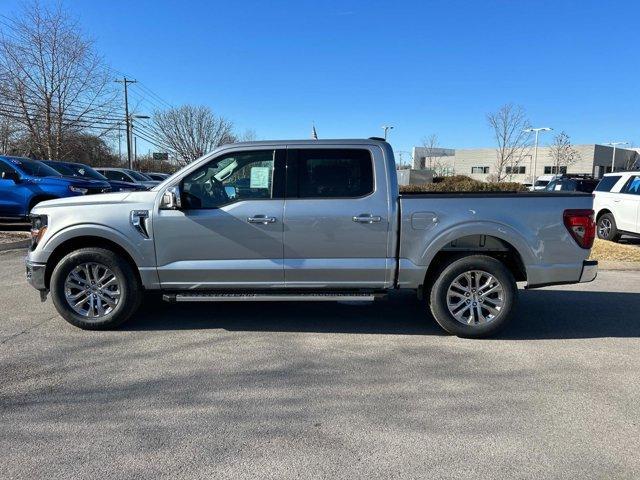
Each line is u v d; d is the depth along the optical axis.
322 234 5.29
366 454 3.15
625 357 4.89
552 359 4.82
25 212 12.35
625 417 3.66
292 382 4.21
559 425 3.53
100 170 22.45
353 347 5.11
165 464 3.03
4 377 4.26
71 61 28.47
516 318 6.21
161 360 4.68
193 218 5.29
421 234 5.29
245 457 3.10
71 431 3.39
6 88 27.22
